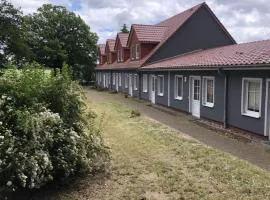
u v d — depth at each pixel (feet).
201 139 43.91
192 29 93.76
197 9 93.35
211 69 52.70
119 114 65.82
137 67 94.12
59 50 174.50
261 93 43.57
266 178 27.48
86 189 25.17
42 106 24.61
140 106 81.76
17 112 22.85
